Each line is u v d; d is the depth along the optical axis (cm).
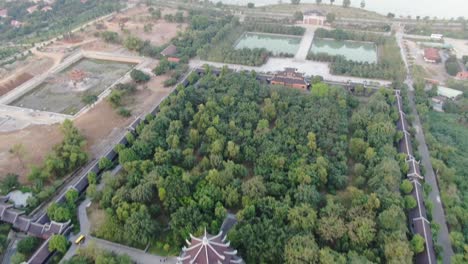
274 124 16338
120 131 16288
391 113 16550
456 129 16550
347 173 13588
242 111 16450
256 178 12312
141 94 19175
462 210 11925
